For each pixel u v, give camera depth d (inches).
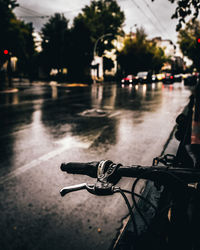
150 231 35.8
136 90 924.0
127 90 927.7
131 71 1973.4
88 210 118.7
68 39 1507.1
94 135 259.9
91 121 334.6
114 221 109.8
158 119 351.9
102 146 220.7
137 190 138.3
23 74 1872.5
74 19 1552.7
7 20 904.3
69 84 1339.8
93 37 1700.3
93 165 37.6
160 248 38.9
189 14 147.0
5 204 122.9
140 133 269.3
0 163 176.7
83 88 1069.1
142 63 1956.2
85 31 1514.5
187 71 3230.8
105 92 839.1
